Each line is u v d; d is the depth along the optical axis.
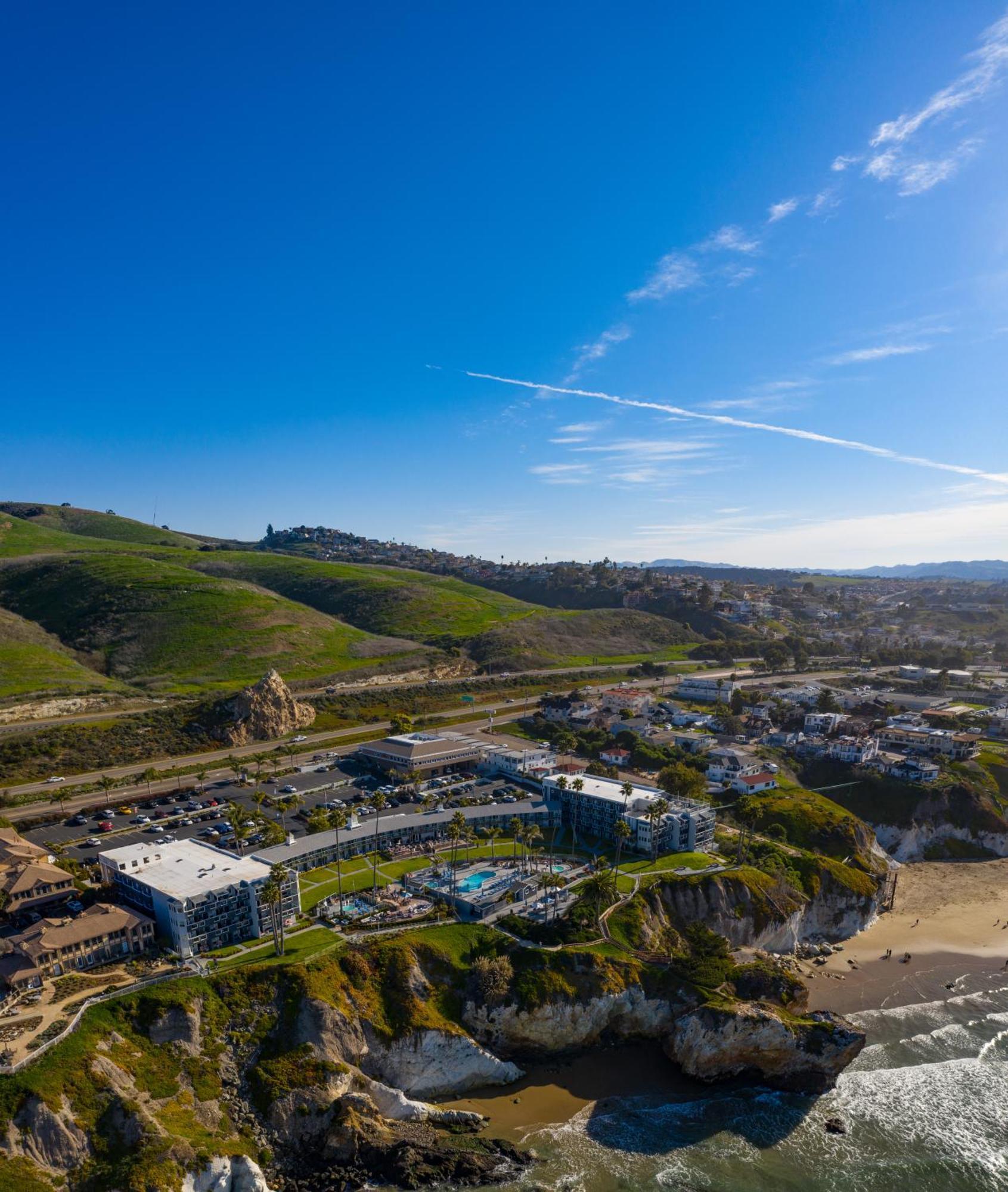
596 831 164.38
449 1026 104.69
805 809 174.88
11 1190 73.12
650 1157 92.25
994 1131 97.12
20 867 122.44
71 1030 88.44
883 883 158.75
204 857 126.50
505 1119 98.19
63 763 189.50
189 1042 93.88
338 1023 99.75
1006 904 160.75
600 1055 110.69
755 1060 105.88
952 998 125.31
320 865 142.00
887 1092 103.94
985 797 195.12
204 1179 81.31
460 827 139.12
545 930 120.06
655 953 121.62
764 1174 89.88
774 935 137.38
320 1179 87.25
